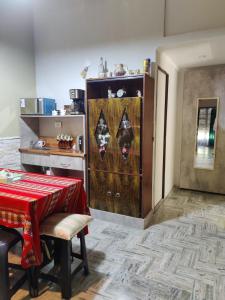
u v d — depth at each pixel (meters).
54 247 1.94
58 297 1.83
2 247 1.64
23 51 3.71
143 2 2.92
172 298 1.81
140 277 2.04
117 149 2.90
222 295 1.84
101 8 3.20
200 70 4.16
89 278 2.03
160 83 3.29
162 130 3.61
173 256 2.34
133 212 2.92
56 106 3.79
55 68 3.73
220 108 4.10
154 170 3.27
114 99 2.83
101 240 2.64
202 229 2.92
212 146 4.25
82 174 3.62
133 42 3.05
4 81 3.47
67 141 3.62
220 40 2.75
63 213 2.02
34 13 3.79
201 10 2.66
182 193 4.34
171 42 2.84
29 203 1.62
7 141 3.55
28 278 1.82
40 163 3.55
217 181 4.28
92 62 3.37
